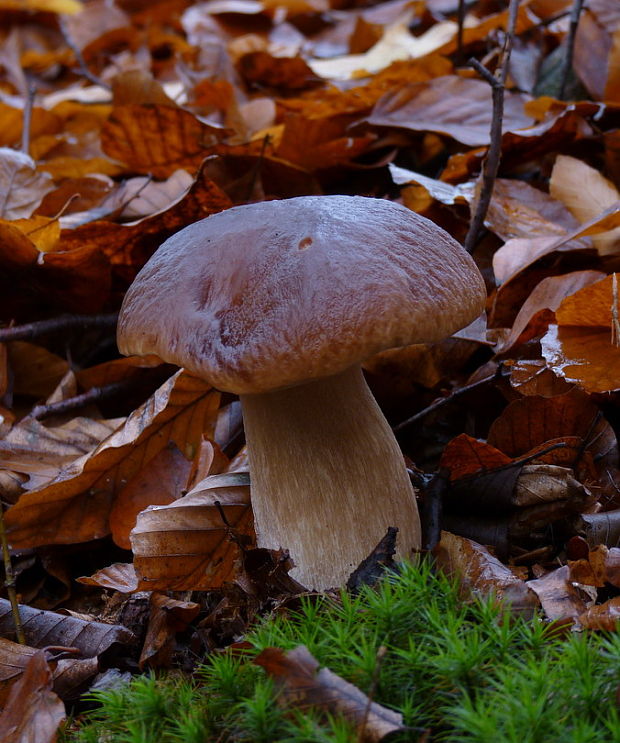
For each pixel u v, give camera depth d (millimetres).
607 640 467
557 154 713
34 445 601
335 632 475
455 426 609
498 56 843
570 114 683
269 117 860
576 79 791
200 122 715
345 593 480
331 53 1285
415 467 577
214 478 550
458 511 556
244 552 514
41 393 654
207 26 1378
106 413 651
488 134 736
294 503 514
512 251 631
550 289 602
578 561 510
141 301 501
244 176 727
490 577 497
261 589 512
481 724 432
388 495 515
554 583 491
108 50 1376
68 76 1380
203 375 481
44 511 566
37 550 571
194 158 740
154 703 466
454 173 708
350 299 473
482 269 651
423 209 677
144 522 533
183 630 521
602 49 769
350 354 471
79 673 502
